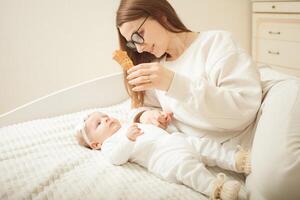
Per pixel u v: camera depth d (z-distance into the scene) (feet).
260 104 3.32
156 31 3.63
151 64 3.23
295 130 2.72
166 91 3.19
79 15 6.47
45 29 6.31
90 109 5.03
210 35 3.77
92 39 6.72
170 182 3.16
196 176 3.00
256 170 2.73
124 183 3.08
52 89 6.71
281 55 7.45
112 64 7.06
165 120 3.84
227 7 7.89
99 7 6.57
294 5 6.82
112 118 4.09
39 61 6.44
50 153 3.73
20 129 4.29
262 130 2.94
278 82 3.50
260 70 4.40
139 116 4.16
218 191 2.85
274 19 7.39
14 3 5.98
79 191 3.01
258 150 2.81
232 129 3.37
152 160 3.33
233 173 3.31
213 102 3.18
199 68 3.60
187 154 3.19
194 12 7.54
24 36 6.21
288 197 2.60
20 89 6.47
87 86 5.07
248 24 8.31
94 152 3.80
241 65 3.43
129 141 3.42
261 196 2.70
